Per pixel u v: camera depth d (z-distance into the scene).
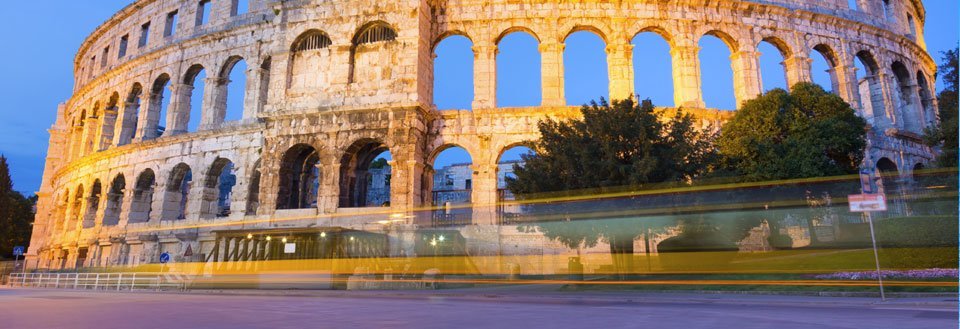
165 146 54.56
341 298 27.98
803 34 49.91
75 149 69.69
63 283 50.38
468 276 41.88
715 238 35.69
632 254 38.38
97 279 44.84
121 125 60.66
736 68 48.53
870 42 52.34
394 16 47.53
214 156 51.75
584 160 32.91
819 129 35.97
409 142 44.28
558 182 34.00
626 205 32.69
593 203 32.81
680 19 47.97
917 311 17.44
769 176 34.53
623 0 47.88
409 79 45.69
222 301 25.23
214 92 53.91
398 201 43.22
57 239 65.69
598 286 32.78
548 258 43.03
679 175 33.56
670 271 35.03
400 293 32.09
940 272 26.47
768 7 49.00
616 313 17.86
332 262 41.72
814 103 37.31
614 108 35.09
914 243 32.22
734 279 30.30
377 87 46.38
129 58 63.19
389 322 15.30
